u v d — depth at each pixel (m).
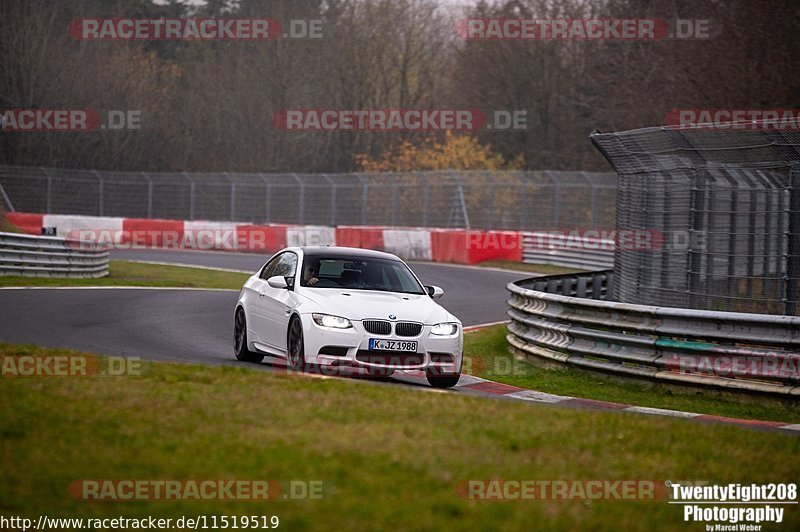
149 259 120.94
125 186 159.62
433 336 37.62
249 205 151.50
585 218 118.44
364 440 23.89
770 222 52.78
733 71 126.31
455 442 24.22
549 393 40.31
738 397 39.47
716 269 54.06
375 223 140.00
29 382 30.11
